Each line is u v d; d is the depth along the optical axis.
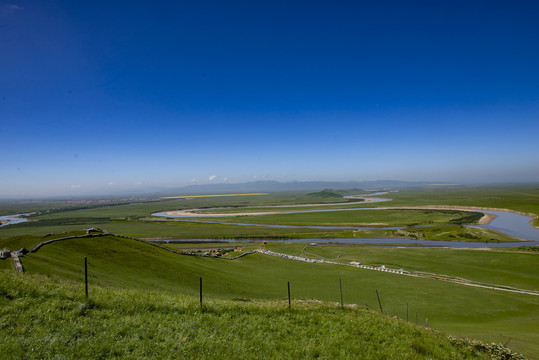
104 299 16.27
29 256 32.47
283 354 12.63
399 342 16.77
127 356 10.64
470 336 26.69
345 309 23.52
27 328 11.49
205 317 15.73
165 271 42.03
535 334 28.69
